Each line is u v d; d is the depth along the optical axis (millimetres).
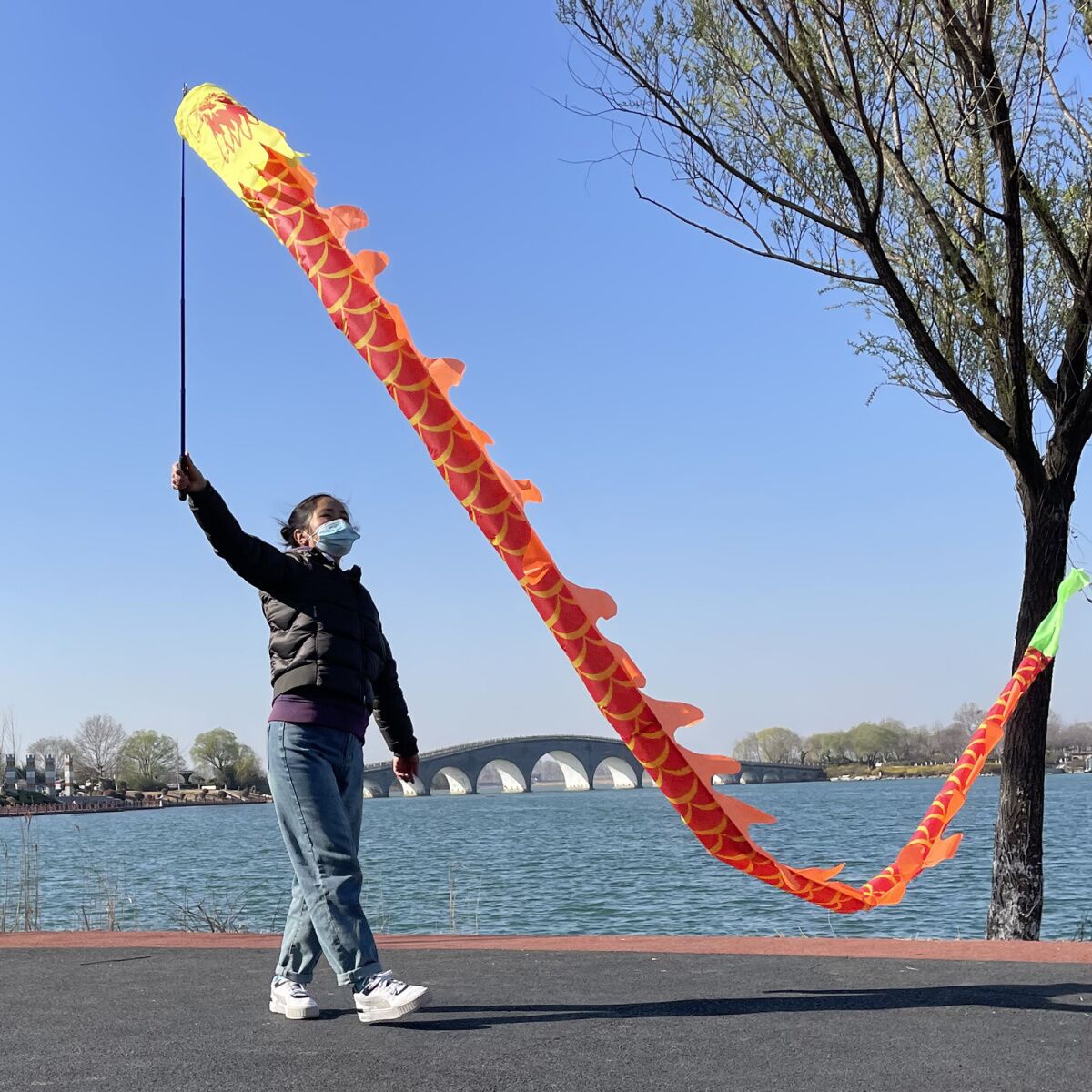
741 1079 2873
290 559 3742
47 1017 3775
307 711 3689
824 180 8734
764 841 44906
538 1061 3072
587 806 104562
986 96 7949
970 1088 2771
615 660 3379
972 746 4473
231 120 3408
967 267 8852
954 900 19141
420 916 20156
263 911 17125
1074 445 8633
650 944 5512
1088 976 4371
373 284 3250
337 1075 2949
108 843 55812
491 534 3281
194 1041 3375
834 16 7613
